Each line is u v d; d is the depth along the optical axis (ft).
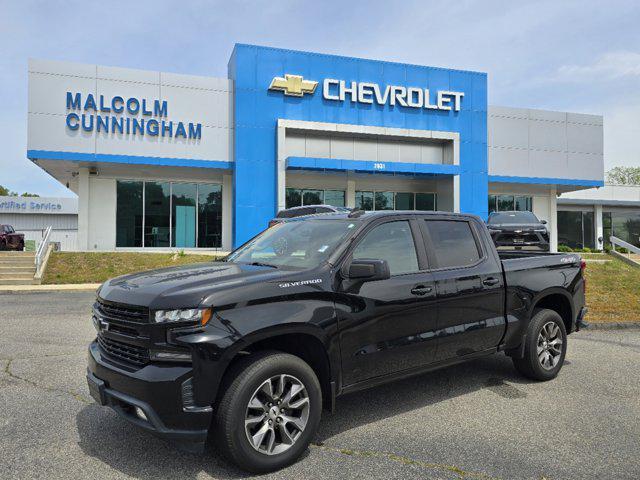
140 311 10.95
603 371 19.56
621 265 53.62
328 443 12.64
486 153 80.28
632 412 14.97
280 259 13.93
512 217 52.65
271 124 69.72
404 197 84.02
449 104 78.28
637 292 37.99
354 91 73.26
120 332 11.41
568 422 14.14
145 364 10.77
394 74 75.72
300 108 71.00
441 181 82.02
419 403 15.69
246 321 10.94
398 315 13.60
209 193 74.18
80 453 11.92
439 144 78.95
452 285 14.97
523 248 47.52
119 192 70.85
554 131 87.81
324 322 12.03
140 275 13.26
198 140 68.13
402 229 14.70
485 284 15.93
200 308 10.55
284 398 11.47
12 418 14.08
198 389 10.39
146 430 10.59
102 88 64.23
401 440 12.84
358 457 11.85
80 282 49.67
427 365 14.43
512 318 16.79
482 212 79.77
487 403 15.70
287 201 78.02
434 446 12.48
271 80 69.72
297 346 12.64
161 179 72.33
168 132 66.90
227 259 15.57
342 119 72.95
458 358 15.25
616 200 110.52
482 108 80.33
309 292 12.00
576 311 19.36
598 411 15.03
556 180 87.86
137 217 71.36
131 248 71.05
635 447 12.46
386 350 13.32
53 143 62.54
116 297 11.59
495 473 11.07
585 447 12.45
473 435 13.17
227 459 11.24
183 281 11.66
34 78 61.93
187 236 73.26
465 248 16.14
